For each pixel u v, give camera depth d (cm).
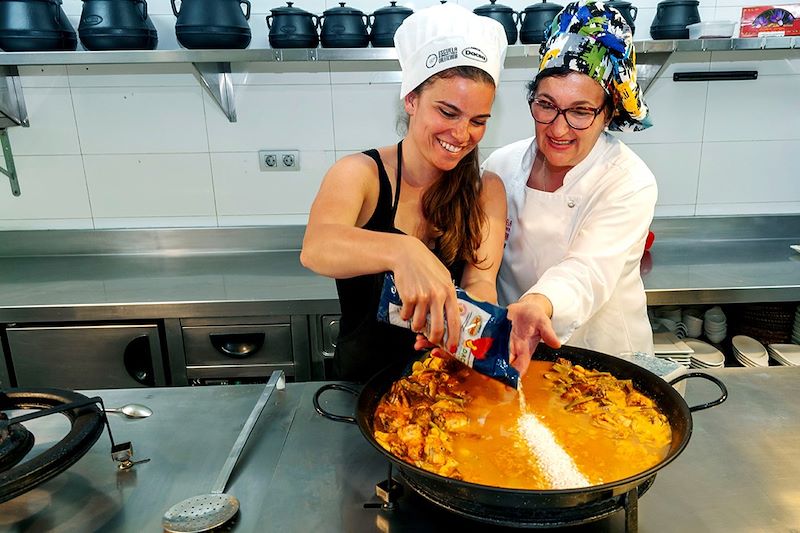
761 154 249
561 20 111
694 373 97
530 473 76
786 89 242
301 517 81
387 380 97
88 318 192
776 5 225
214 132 243
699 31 209
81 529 79
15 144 240
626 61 108
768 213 257
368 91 240
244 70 236
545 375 103
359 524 79
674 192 254
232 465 91
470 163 112
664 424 84
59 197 248
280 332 197
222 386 119
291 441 100
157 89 237
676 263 226
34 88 234
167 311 192
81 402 92
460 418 87
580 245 123
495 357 86
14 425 87
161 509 83
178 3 230
